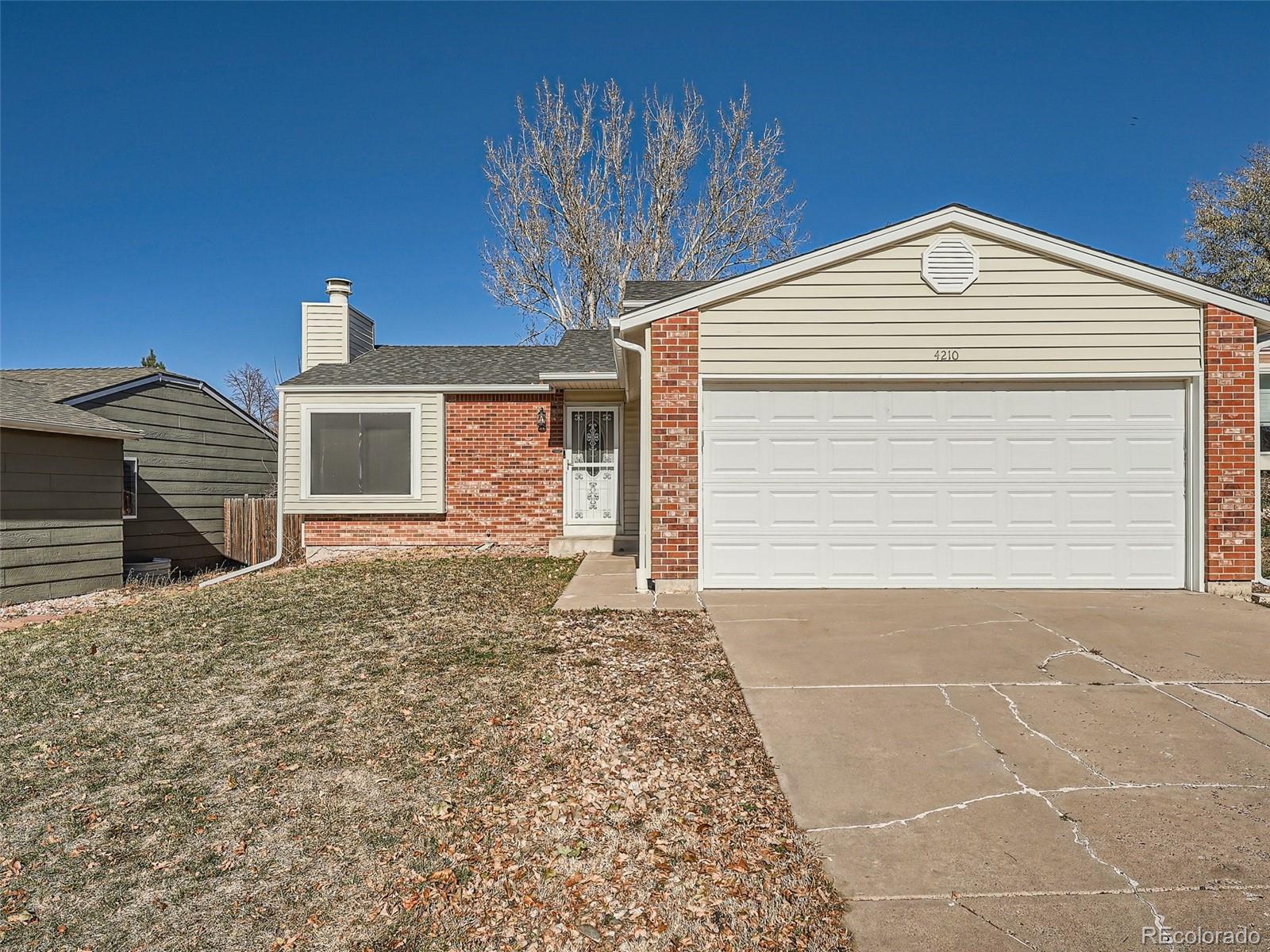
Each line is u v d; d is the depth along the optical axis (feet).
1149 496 26.86
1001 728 14.60
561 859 10.41
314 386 42.60
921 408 27.17
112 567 38.83
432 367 46.98
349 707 16.34
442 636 21.74
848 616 23.15
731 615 23.40
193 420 50.11
